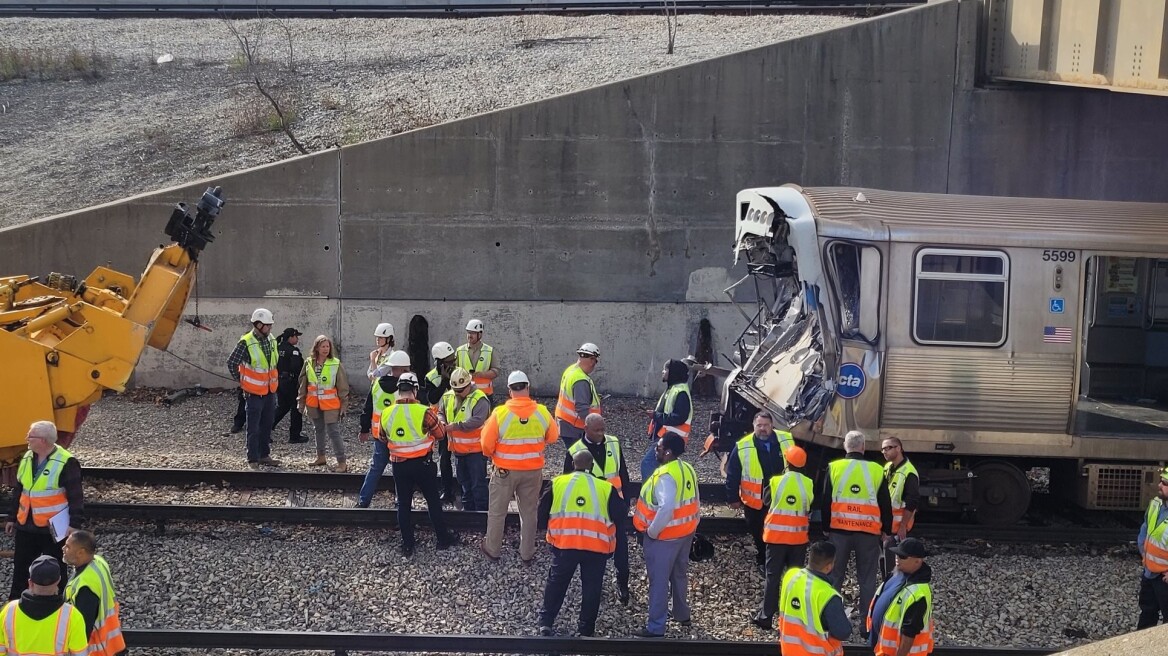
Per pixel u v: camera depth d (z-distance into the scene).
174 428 14.87
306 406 12.83
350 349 17.45
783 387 11.23
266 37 28.84
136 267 17.05
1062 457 11.35
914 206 11.34
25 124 24.14
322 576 9.67
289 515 10.88
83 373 10.12
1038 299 11.05
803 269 10.99
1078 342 11.11
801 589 6.77
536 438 9.88
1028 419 11.11
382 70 25.34
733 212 17.50
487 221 17.36
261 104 23.55
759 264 12.31
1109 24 12.88
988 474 11.45
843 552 8.91
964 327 11.03
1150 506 8.66
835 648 6.80
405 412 10.05
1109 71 12.84
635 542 10.73
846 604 9.45
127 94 25.50
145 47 28.58
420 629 8.78
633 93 17.22
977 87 17.48
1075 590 9.94
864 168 17.56
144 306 10.43
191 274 11.34
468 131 17.17
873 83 17.41
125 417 15.41
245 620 8.83
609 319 17.58
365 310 17.39
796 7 27.27
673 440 8.76
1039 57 15.02
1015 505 11.43
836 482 8.89
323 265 17.31
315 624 8.78
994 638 8.98
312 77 25.27
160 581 9.48
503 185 17.31
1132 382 14.19
